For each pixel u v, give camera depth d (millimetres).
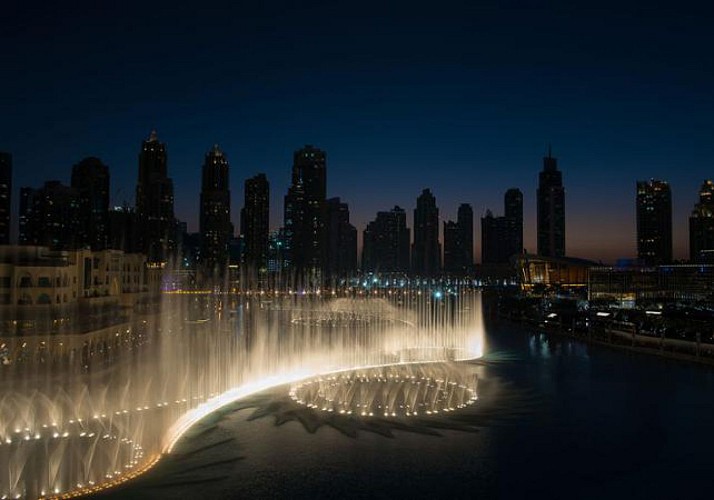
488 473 50938
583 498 46344
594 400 78250
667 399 79125
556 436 61625
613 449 57719
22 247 130500
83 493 45125
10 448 54719
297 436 60000
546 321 190500
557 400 78125
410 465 52531
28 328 112312
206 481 48000
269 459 53250
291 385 85062
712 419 68688
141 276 179125
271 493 46031
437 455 55156
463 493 46812
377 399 76562
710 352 113375
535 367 106500
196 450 55375
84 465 50719
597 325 167125
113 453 53656
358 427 63531
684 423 67062
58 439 57375
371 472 50688
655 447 58469
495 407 73750
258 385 84250
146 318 163250
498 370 102875
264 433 60844
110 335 126812
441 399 77375
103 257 153875
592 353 126312
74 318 125875
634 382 91375
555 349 134250
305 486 47469
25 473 48812
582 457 55312
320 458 53750
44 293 123875
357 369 102188
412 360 116125
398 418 67438
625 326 158750
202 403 72000
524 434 62250
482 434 61938
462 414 70000
